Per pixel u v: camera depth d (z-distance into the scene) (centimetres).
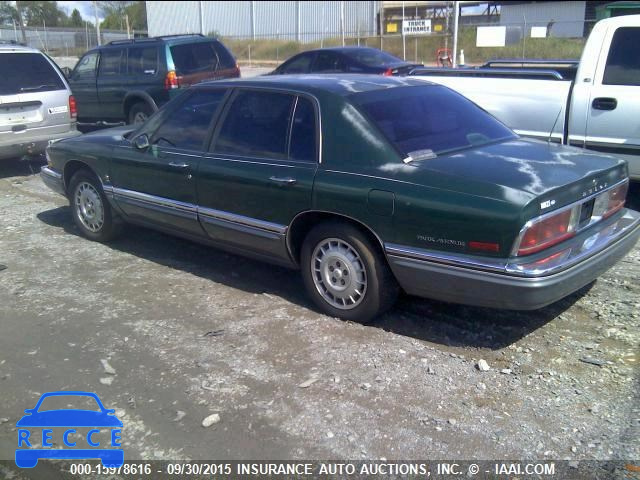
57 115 980
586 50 710
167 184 569
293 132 488
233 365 421
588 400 372
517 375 399
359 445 340
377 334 455
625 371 399
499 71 795
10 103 923
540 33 2620
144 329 476
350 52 1345
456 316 480
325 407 372
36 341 466
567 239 416
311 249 480
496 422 355
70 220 764
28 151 965
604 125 696
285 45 4159
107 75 1264
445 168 425
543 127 743
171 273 589
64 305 523
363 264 453
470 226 395
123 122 1277
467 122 512
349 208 443
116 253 646
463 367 410
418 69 863
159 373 416
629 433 342
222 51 1286
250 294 536
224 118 536
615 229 462
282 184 476
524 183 400
